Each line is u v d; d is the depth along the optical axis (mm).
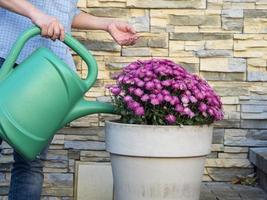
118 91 2363
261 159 3098
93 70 2266
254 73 3340
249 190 3195
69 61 2463
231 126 3354
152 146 2277
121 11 3326
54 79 2148
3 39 2346
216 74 3346
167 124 2311
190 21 3328
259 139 3354
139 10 3328
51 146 3338
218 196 3068
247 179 3330
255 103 3348
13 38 2350
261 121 3352
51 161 3344
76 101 2250
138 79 2322
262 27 3328
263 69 3342
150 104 2312
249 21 3328
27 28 2354
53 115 2152
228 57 3338
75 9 2576
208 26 3328
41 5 2395
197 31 3332
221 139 3344
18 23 2359
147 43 3334
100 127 3350
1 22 2359
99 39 3336
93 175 3236
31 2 2381
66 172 3350
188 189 2355
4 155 3312
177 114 2303
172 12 3326
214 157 3346
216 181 3342
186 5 3320
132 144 2301
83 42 3334
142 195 2342
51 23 2139
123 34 2568
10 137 2094
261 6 3322
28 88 2121
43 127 2135
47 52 2184
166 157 2285
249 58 3338
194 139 2301
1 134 2102
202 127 2320
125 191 2377
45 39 2396
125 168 2350
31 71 2145
